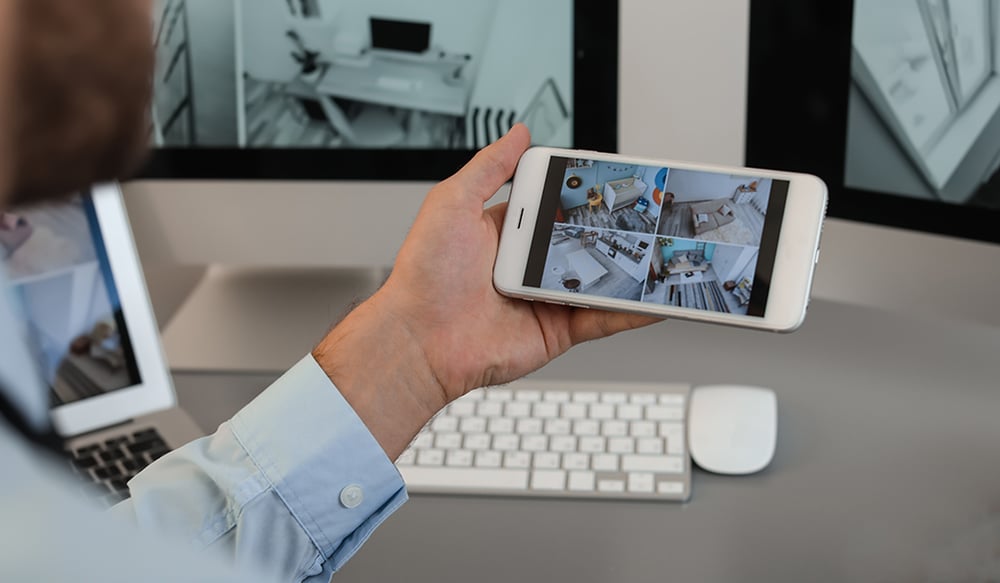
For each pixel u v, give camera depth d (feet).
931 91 2.62
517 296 2.02
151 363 2.76
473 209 1.96
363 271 3.60
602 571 2.16
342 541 1.73
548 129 2.98
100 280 2.72
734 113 2.92
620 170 2.10
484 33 2.90
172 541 0.57
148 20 0.65
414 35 2.91
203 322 3.30
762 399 2.61
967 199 2.65
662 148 3.00
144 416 2.76
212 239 3.15
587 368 2.98
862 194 2.81
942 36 2.57
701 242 2.03
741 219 2.03
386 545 2.27
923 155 2.68
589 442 2.53
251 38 2.92
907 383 2.87
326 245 3.13
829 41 2.74
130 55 0.64
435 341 1.93
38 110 0.59
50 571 0.47
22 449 0.49
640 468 2.46
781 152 2.89
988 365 2.95
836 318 3.26
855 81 2.73
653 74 2.92
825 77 2.77
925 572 2.12
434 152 3.01
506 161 2.00
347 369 1.83
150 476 1.65
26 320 2.63
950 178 2.66
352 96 2.97
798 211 2.01
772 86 2.85
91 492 2.41
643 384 2.75
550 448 2.53
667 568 2.17
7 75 0.58
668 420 2.60
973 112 2.57
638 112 2.96
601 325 2.08
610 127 2.97
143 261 3.19
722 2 2.82
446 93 2.96
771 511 2.35
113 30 0.62
